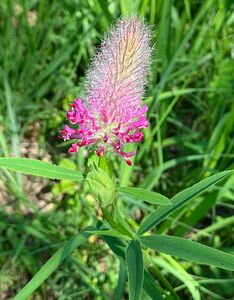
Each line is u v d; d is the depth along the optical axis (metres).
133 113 0.10
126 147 0.15
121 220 0.11
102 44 0.10
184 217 0.16
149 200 0.10
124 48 0.10
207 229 0.15
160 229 0.15
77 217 0.16
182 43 0.16
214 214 0.16
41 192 0.18
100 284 0.15
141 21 0.10
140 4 0.16
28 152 0.18
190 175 0.17
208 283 0.15
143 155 0.18
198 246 0.10
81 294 0.15
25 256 0.15
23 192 0.17
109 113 0.10
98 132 0.10
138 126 0.10
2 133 0.18
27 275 0.15
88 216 0.16
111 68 0.10
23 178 0.18
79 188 0.17
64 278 0.15
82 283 0.15
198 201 0.16
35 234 0.15
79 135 0.10
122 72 0.10
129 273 0.09
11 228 0.16
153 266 0.13
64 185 0.17
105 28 0.17
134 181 0.18
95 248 0.16
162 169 0.16
